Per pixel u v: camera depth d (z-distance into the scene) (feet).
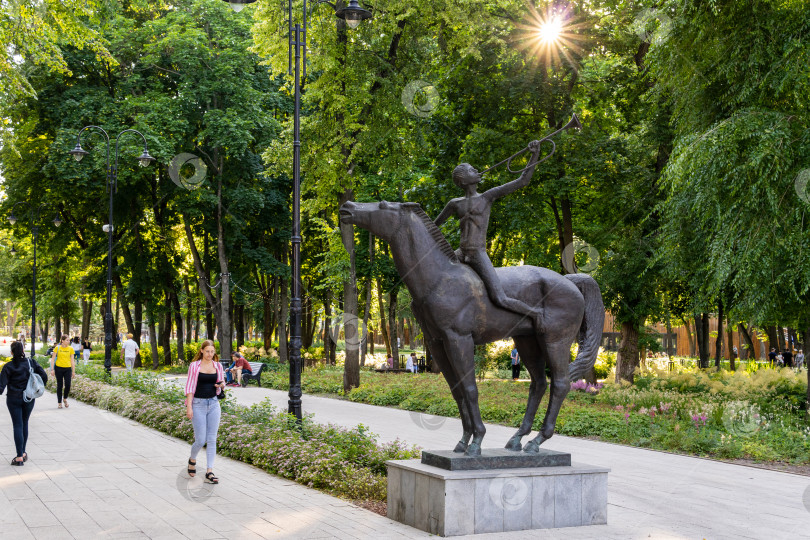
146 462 35.94
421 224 23.61
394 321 128.36
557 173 72.59
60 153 98.94
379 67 74.43
